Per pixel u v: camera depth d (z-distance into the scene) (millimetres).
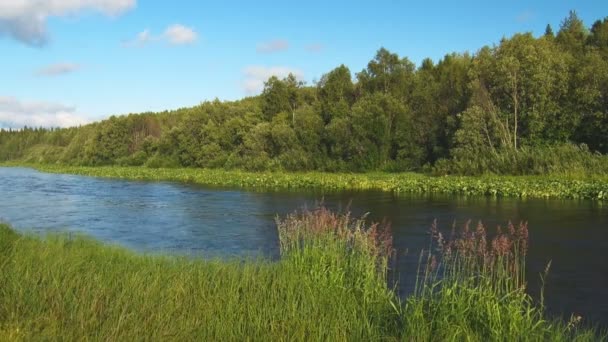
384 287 10125
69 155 111188
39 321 7746
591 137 48781
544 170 41625
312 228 12125
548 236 18453
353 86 71750
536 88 49656
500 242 9945
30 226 23203
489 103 51812
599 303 10953
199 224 23406
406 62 70312
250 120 76562
